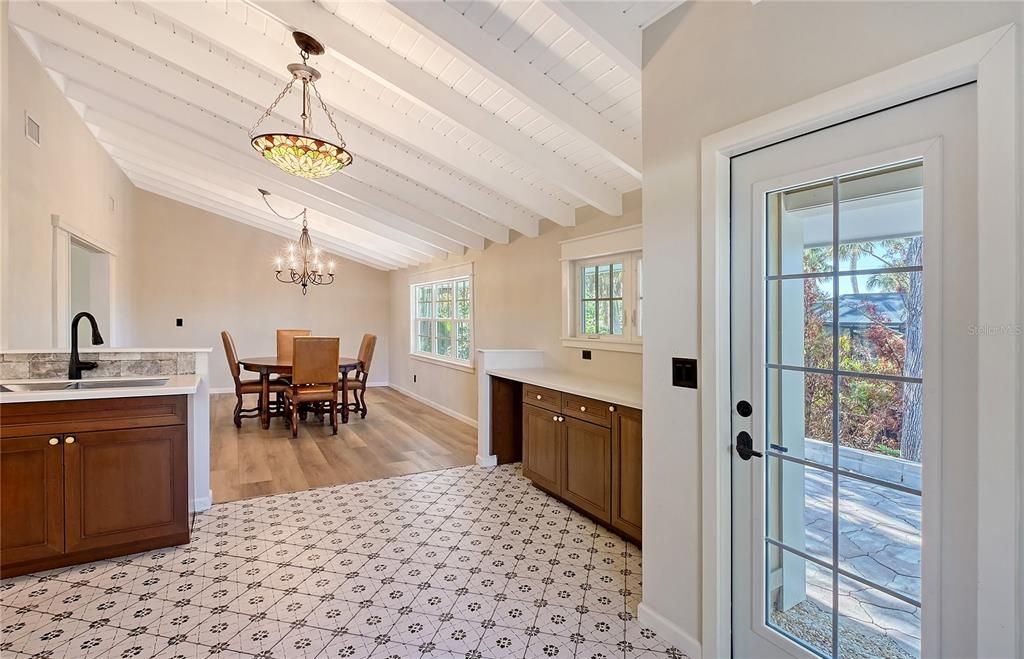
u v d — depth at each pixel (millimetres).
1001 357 1104
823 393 1494
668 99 1903
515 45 2336
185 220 7441
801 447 1554
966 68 1138
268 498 3385
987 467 1129
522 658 1813
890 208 1333
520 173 3686
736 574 1732
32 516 2334
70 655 1778
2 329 2832
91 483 2439
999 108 1093
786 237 1578
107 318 5422
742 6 1636
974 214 1165
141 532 2549
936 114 1228
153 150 4773
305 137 2658
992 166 1107
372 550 2627
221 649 1825
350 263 8719
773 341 1617
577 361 4027
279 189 5336
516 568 2455
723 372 1721
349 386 6176
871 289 1375
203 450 3174
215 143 4332
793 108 1473
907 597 1312
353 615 2047
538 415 3547
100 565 2432
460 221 4801
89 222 4582
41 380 2773
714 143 1708
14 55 3004
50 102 3580
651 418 2008
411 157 3881
